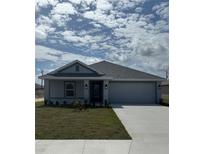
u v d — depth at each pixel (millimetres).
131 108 19188
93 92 23922
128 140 8773
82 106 19109
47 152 7570
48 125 11555
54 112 16531
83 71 23078
